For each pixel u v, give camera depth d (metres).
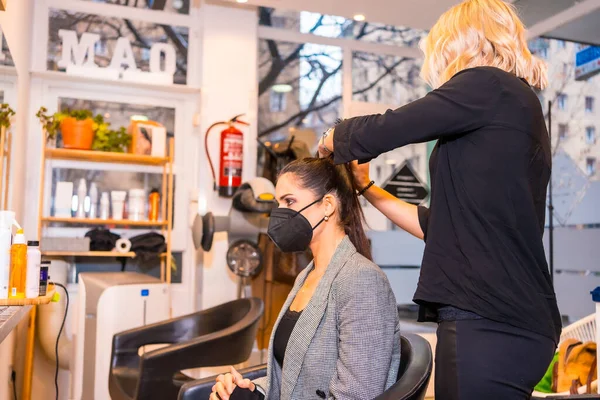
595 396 1.37
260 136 4.47
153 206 4.05
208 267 3.97
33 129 3.95
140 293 3.33
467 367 1.21
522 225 1.24
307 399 1.44
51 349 3.67
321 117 4.65
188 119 4.34
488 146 1.25
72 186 3.93
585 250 4.51
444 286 1.27
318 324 1.45
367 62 4.82
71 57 4.08
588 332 2.92
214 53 4.13
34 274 1.93
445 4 3.80
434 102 1.27
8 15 2.73
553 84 5.04
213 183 4.07
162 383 2.43
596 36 4.16
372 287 1.41
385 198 1.62
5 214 1.90
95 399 3.20
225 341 2.56
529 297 1.22
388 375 1.46
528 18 4.00
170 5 4.33
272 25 4.58
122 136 3.95
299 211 1.55
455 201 1.30
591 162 5.03
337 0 3.78
